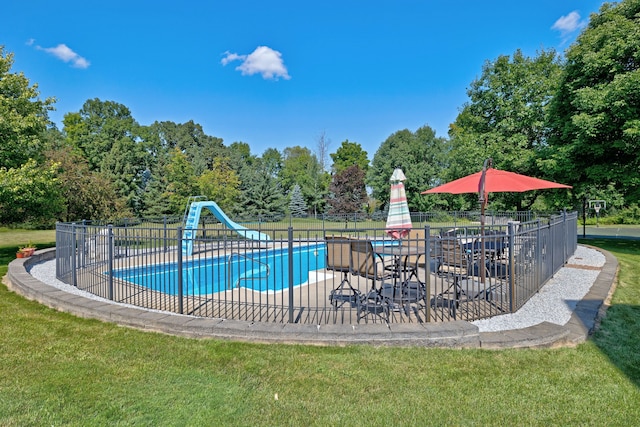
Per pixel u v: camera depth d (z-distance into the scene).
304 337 3.56
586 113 12.55
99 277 6.34
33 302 5.24
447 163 34.69
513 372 2.98
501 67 19.78
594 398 2.60
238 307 4.92
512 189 6.75
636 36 11.28
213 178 28.02
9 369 3.04
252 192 31.48
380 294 4.98
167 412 2.41
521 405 2.51
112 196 20.06
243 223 16.92
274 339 3.61
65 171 17.55
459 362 3.16
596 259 9.05
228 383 2.80
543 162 13.83
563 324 4.11
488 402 2.54
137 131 43.56
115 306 4.54
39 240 15.69
